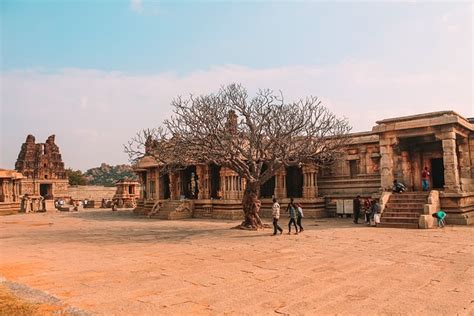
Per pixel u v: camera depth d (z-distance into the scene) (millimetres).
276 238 17953
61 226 28016
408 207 22734
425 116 23969
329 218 30375
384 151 25359
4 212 49844
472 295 8086
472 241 15562
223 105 21766
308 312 7164
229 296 8336
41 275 10898
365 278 9719
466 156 26203
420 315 6902
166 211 33750
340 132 26031
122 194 61031
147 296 8469
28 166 76875
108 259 13289
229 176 31406
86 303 7992
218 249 14969
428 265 11117
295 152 21938
